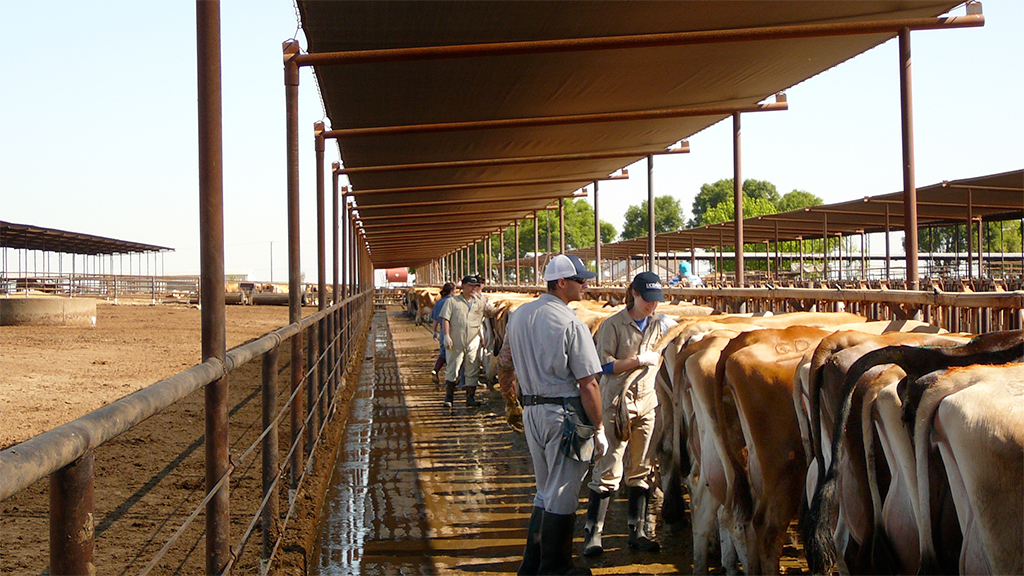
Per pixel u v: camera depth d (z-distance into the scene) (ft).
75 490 6.10
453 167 48.11
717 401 14.66
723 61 31.19
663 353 19.02
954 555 9.31
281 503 18.75
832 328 17.52
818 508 11.09
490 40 26.32
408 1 22.48
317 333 25.95
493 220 88.07
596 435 13.87
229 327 74.90
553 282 14.42
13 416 26.20
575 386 14.03
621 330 17.95
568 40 26.03
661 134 44.75
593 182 60.23
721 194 434.30
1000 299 18.25
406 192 58.29
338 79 28.58
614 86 33.32
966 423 8.54
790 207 408.46
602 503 17.52
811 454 12.90
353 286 75.15
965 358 10.47
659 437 19.03
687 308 26.25
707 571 15.98
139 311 100.94
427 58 25.85
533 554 14.34
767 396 13.80
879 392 10.83
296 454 19.08
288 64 24.89
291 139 24.25
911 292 22.13
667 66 31.12
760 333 14.58
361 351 63.98
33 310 67.46
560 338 13.83
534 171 55.06
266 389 15.29
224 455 10.96
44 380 34.68
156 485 18.76
